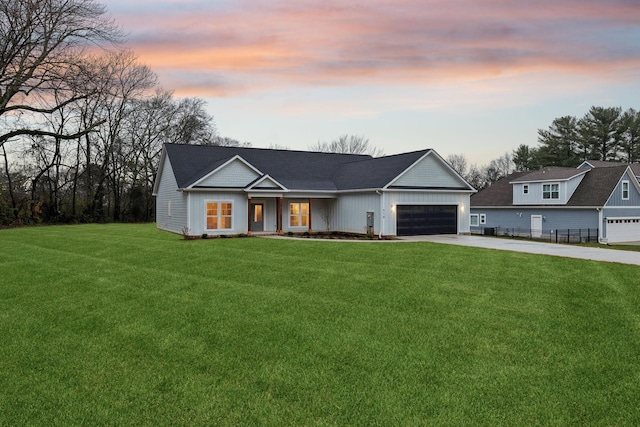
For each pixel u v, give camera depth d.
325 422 4.30
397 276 11.11
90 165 41.53
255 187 23.88
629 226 31.20
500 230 37.03
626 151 53.41
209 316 7.80
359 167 28.34
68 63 21.92
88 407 4.64
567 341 6.50
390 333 6.86
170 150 26.23
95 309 8.40
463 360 5.80
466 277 11.00
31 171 38.34
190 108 48.97
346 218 26.27
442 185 25.50
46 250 16.86
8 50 21.91
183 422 4.34
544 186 33.28
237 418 4.40
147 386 5.12
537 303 8.58
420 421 4.30
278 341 6.55
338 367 5.60
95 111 40.34
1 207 33.84
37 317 7.93
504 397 4.79
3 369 5.66
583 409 4.53
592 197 30.42
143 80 42.81
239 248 16.88
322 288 9.85
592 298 8.98
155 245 18.06
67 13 21.69
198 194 22.95
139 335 6.89
